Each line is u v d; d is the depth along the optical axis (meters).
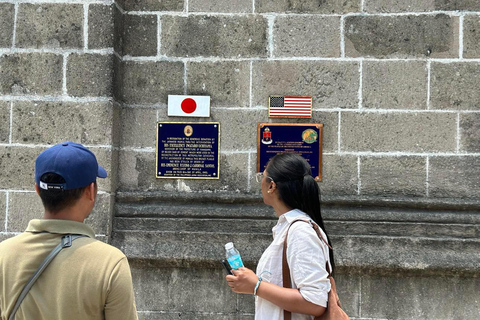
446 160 3.67
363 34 3.75
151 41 3.82
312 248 2.06
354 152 3.71
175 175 3.76
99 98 3.60
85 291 1.62
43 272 1.65
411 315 3.49
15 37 3.64
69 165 1.73
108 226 3.57
